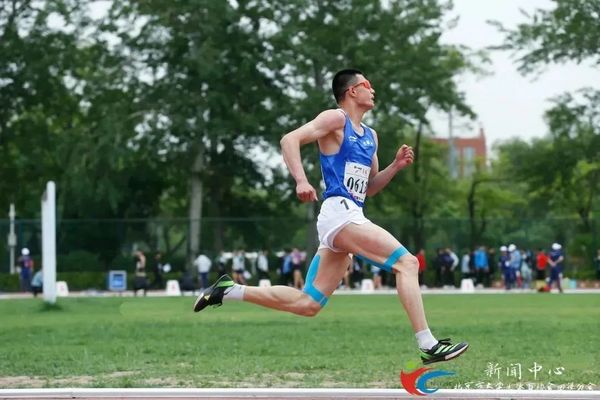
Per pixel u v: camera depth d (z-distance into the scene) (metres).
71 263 127.75
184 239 129.88
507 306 76.56
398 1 143.25
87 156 137.12
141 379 28.73
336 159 22.11
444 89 143.62
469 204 175.50
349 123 22.23
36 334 47.78
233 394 21.75
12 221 127.56
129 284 128.12
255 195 158.88
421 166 174.12
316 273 22.58
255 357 35.47
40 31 144.25
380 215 179.62
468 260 130.25
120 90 139.62
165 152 140.12
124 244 129.12
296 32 138.12
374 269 125.31
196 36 140.12
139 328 51.25
